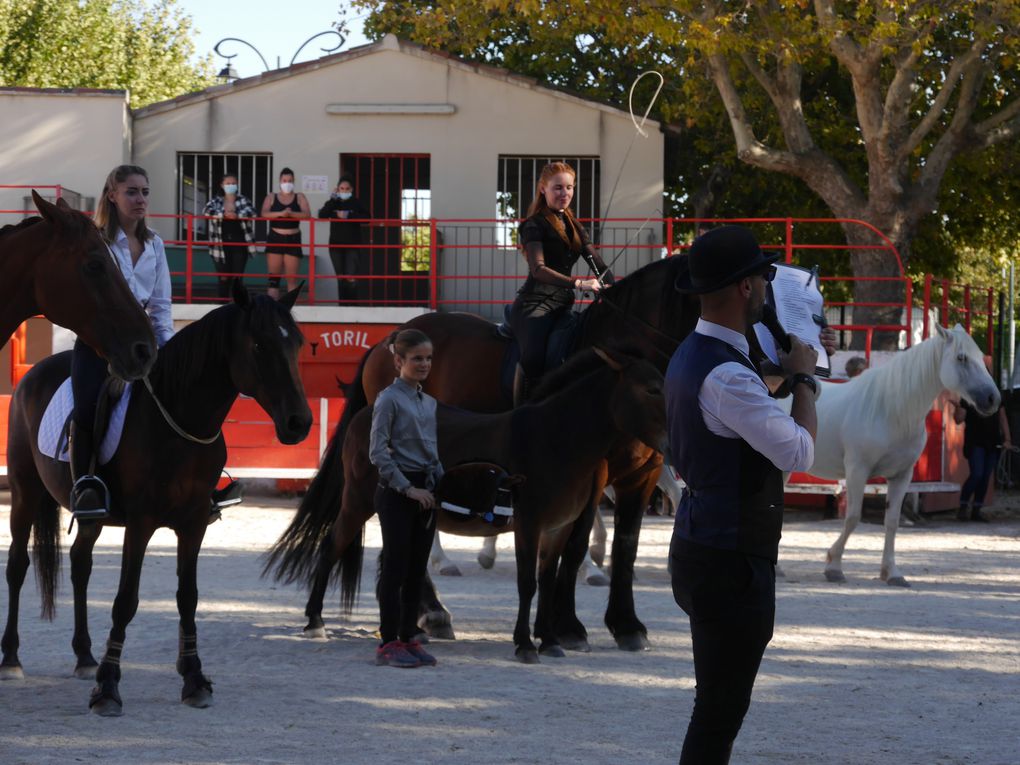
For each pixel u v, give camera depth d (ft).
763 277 12.58
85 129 69.62
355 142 71.05
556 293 28.30
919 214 66.23
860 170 81.51
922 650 25.13
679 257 26.12
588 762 16.48
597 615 28.89
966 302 67.26
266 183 71.97
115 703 18.89
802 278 26.55
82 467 19.81
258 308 19.63
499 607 29.89
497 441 23.88
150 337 18.28
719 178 82.64
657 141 70.49
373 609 29.55
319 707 19.58
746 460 12.06
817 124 79.05
